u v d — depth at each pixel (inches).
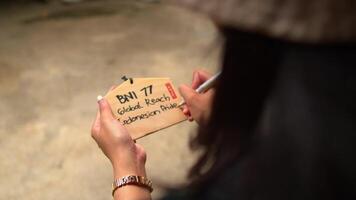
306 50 15.7
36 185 78.0
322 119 15.6
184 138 84.7
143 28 136.6
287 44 15.9
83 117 94.4
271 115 16.2
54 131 90.0
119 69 113.6
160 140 84.7
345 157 15.5
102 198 75.5
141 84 34.4
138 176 28.7
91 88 105.6
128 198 28.0
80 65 115.6
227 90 16.8
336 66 15.6
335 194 15.6
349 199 15.6
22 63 117.1
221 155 17.4
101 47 125.5
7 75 111.0
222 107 17.0
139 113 33.3
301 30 14.6
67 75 110.8
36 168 81.4
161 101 33.9
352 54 15.6
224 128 17.1
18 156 83.9
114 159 29.5
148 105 33.6
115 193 28.8
